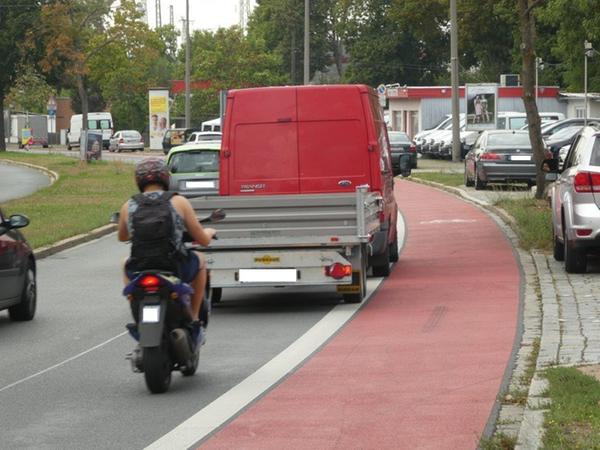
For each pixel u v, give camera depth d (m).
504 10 127.75
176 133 115.69
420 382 16.83
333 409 15.25
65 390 17.20
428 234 42.09
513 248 36.06
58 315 25.58
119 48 133.00
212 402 15.99
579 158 29.38
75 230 45.25
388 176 31.09
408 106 136.50
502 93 126.50
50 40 124.00
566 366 16.78
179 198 16.72
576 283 27.27
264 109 28.56
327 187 28.44
